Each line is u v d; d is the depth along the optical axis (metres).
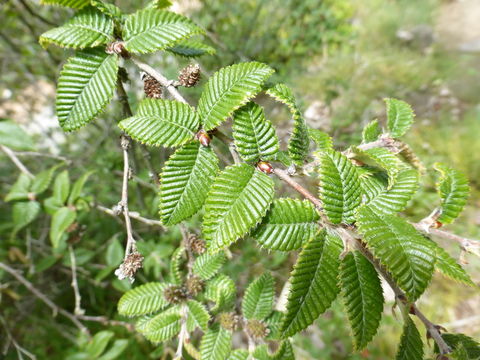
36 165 0.52
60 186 0.30
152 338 0.21
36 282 0.46
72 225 0.33
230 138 0.15
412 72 0.89
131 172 0.19
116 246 0.36
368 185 0.15
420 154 0.64
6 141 0.28
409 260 0.12
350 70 0.80
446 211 0.15
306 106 0.63
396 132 0.19
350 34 0.91
